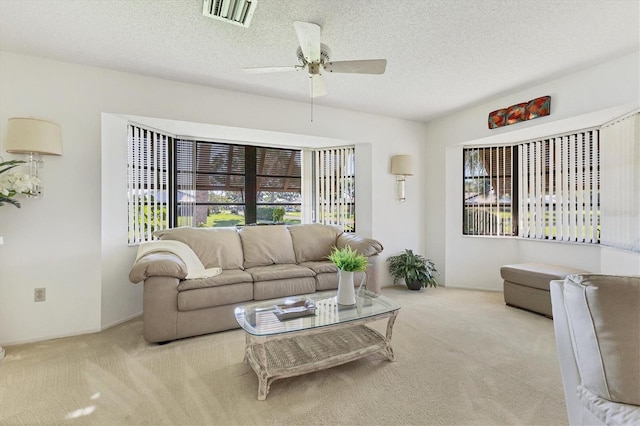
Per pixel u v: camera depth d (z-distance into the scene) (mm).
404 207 4449
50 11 1976
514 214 4098
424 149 4586
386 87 3250
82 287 2715
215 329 2652
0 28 2162
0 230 2469
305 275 3100
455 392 1822
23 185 2303
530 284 3195
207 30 2193
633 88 2523
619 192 2928
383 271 4316
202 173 4000
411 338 2594
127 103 2898
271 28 2164
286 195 4504
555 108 3072
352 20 2068
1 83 2480
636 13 1996
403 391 1833
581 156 3412
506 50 2473
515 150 4086
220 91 3309
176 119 3104
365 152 4258
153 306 2434
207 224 4039
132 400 1738
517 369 2080
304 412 1647
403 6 1932
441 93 3432
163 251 2840
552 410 1654
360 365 2141
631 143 2771
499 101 3609
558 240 3621
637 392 940
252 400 1747
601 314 1015
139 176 3295
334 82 3115
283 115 3646
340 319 2006
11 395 1781
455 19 2064
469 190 4305
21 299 2523
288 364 1899
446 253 4348
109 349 2383
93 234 2760
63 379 1950
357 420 1585
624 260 2846
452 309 3344
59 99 2643
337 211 4473
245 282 2807
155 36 2273
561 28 2168
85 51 2494
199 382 1922
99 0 1876
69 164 2674
